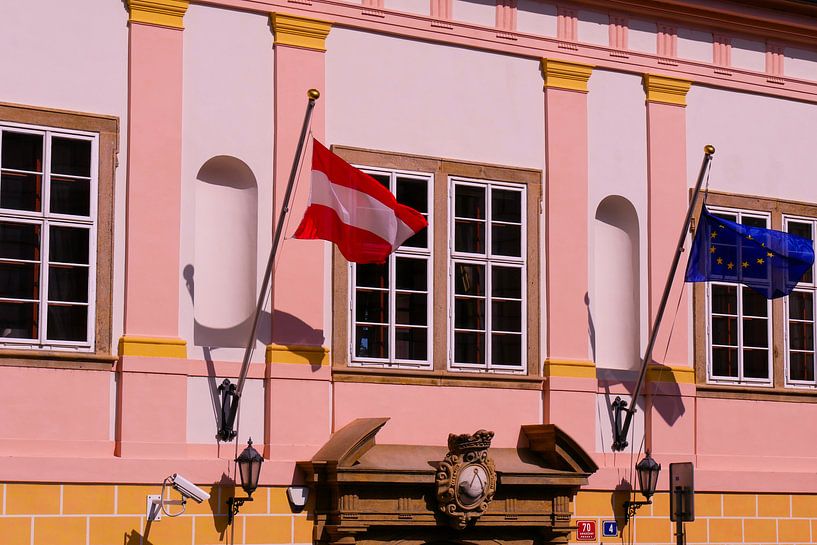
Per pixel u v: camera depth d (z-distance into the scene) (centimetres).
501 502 2469
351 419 2430
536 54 2658
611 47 2733
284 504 2352
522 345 2583
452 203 2544
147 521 2250
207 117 2378
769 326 2830
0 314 2216
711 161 2811
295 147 2436
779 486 2777
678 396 2717
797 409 2838
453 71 2584
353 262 2436
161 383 2286
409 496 2392
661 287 2731
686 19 2809
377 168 2489
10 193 2238
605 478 2622
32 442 2192
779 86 2902
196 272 2375
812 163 2925
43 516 2180
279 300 2397
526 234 2606
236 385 2345
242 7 2419
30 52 2256
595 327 2664
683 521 2616
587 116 2697
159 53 2345
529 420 2575
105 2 2319
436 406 2492
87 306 2258
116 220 2295
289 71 2444
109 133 2295
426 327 2503
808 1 2884
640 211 2733
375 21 2519
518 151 2625
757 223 2842
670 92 2783
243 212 2416
